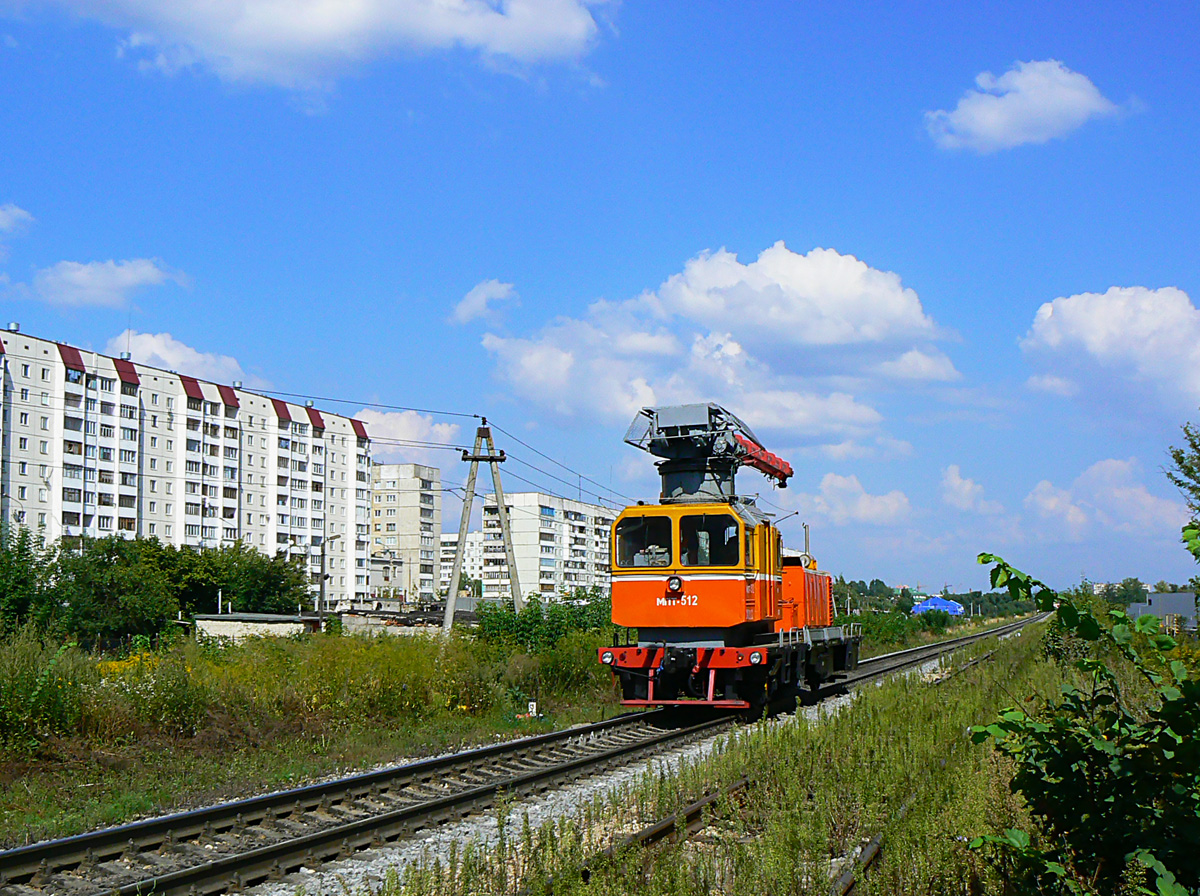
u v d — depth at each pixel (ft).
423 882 24.34
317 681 55.26
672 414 61.82
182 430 309.42
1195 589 26.76
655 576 59.62
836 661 85.92
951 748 39.86
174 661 50.14
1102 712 18.62
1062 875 18.16
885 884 23.67
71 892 24.79
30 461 261.24
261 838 29.91
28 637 46.98
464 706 61.57
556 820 33.22
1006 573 17.38
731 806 31.71
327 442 377.91
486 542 433.07
